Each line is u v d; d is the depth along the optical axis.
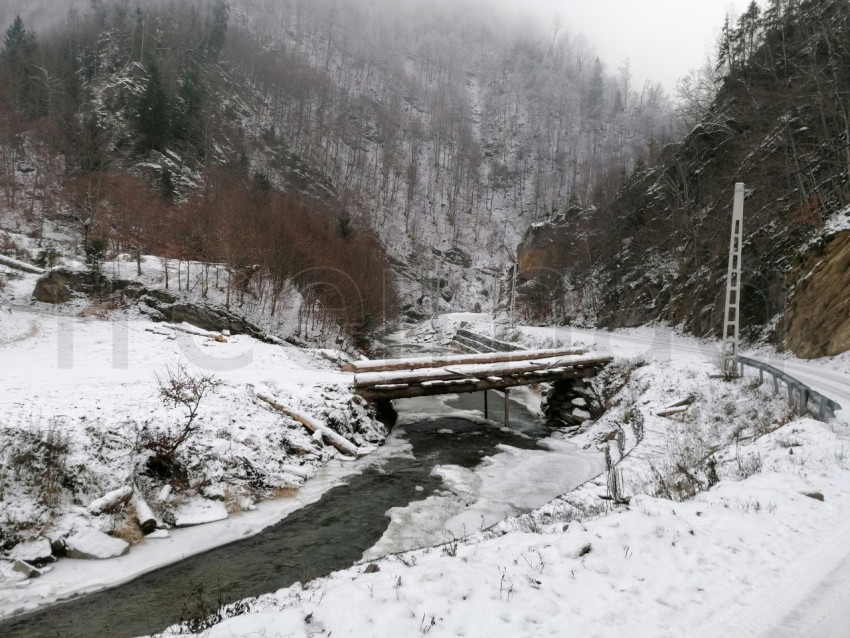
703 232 35.19
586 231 55.38
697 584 4.96
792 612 4.53
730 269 18.47
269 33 137.38
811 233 23.88
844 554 5.68
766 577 5.15
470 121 141.25
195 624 5.46
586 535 5.87
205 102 77.81
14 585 8.04
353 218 78.94
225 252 33.88
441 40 190.88
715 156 38.62
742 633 4.22
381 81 145.88
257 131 86.38
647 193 46.75
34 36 87.31
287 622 4.35
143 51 80.75
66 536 9.20
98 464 10.62
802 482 8.03
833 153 25.86
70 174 50.78
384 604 4.58
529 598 4.64
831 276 20.03
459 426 21.14
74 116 60.69
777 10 38.50
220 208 38.91
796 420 11.90
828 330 19.52
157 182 54.38
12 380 15.12
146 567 8.96
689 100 46.56
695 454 13.04
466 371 19.89
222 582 8.53
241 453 13.32
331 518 11.52
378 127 119.62
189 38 98.56
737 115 37.53
